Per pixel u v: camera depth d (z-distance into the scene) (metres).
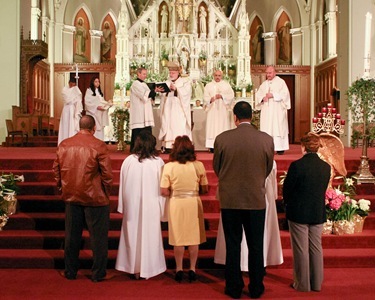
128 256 6.20
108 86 24.39
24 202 7.96
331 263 6.75
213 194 8.37
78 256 6.27
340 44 16.02
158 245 6.25
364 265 6.77
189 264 6.69
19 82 16.95
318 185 5.65
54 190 8.36
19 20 16.50
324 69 22.75
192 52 19.23
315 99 24.14
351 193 7.90
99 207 6.09
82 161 5.99
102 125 12.26
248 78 19.33
